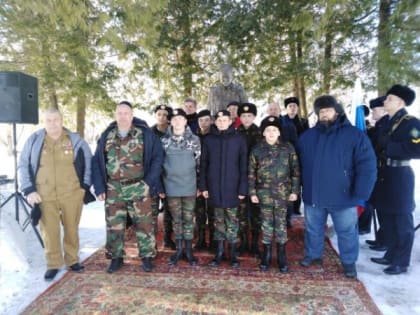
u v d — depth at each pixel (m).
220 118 3.05
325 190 2.83
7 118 3.81
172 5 6.00
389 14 4.81
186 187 3.09
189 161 3.08
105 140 2.91
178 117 3.05
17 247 3.13
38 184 2.81
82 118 7.04
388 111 3.05
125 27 4.84
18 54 5.97
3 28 5.30
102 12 4.18
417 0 4.01
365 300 2.50
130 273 2.97
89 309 2.38
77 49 5.55
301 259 3.31
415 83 4.40
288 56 6.20
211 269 3.06
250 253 3.45
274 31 5.64
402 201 2.90
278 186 2.98
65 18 3.76
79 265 3.03
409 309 2.39
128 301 2.49
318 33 4.63
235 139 3.05
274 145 3.02
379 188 3.08
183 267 3.11
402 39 4.25
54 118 2.78
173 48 6.20
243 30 5.53
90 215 5.03
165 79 7.01
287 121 4.13
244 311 2.36
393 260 3.01
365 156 2.72
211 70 6.70
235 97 4.34
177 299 2.52
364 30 5.08
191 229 3.20
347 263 2.89
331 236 3.97
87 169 2.95
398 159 2.92
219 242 3.16
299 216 4.60
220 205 3.05
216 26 5.92
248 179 3.06
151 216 3.01
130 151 2.87
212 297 2.55
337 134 2.81
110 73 6.20
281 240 3.03
